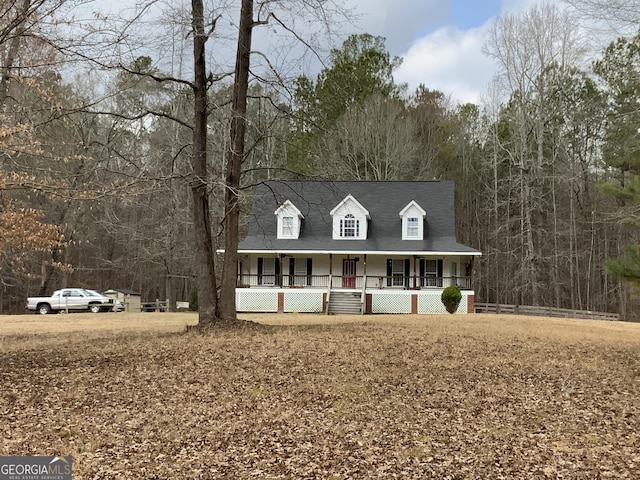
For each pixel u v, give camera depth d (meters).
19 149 11.28
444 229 37.06
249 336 16.11
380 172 48.81
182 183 18.64
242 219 39.25
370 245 36.28
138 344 15.06
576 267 47.12
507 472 6.69
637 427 8.39
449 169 57.16
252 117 19.34
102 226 42.94
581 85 47.03
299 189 39.50
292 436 7.97
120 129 28.61
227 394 10.09
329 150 44.31
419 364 12.59
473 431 8.23
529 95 47.38
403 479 6.50
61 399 9.71
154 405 9.43
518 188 50.81
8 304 49.34
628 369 12.47
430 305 35.56
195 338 15.80
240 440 7.81
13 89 13.73
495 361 13.12
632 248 16.67
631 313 44.66
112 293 40.72
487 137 56.06
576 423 8.60
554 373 11.95
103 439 7.82
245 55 17.33
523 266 44.84
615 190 17.66
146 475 6.61
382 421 8.66
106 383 10.77
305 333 17.06
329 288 35.41
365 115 48.41
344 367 12.16
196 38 16.28
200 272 17.83
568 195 49.50
